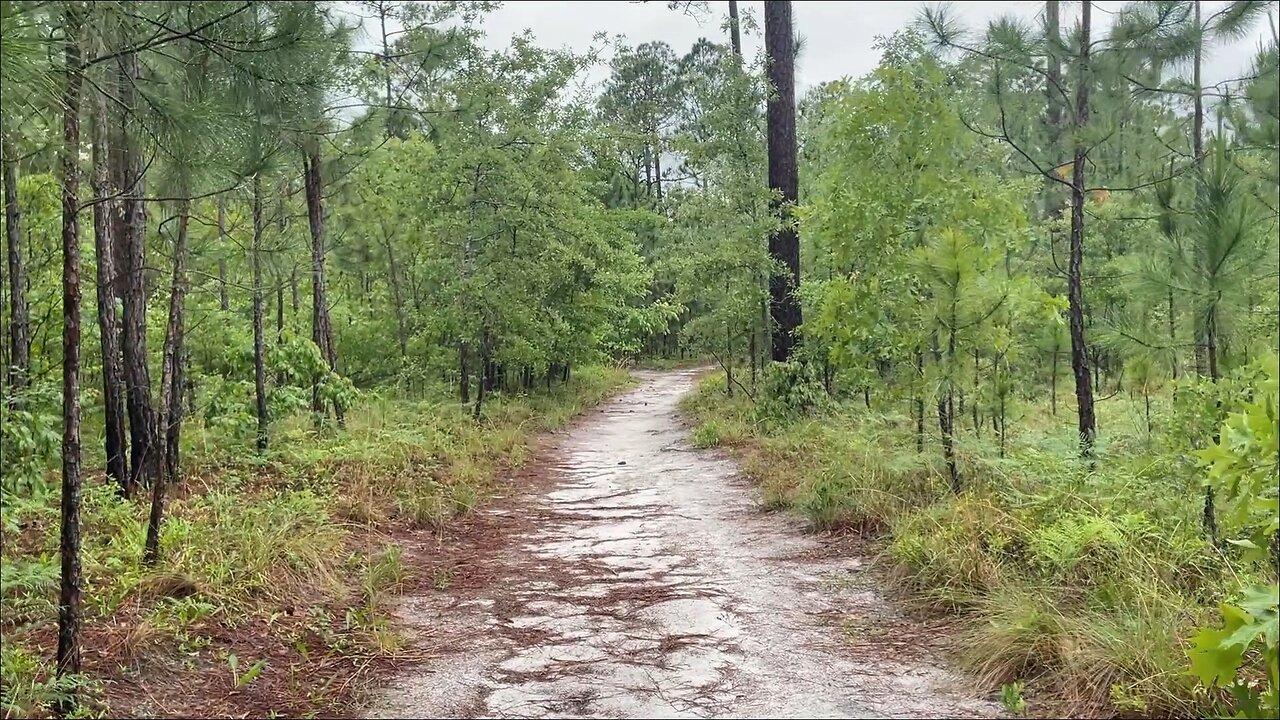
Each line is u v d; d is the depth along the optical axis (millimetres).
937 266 6500
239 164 4133
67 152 3424
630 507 8133
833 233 7898
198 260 7246
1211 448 3203
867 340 7578
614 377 25859
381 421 10688
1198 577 4496
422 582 5617
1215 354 4906
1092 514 5234
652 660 4129
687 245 14672
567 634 4559
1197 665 2975
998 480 6449
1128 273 5234
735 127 13750
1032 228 11086
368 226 13930
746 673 3932
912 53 9109
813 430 10086
